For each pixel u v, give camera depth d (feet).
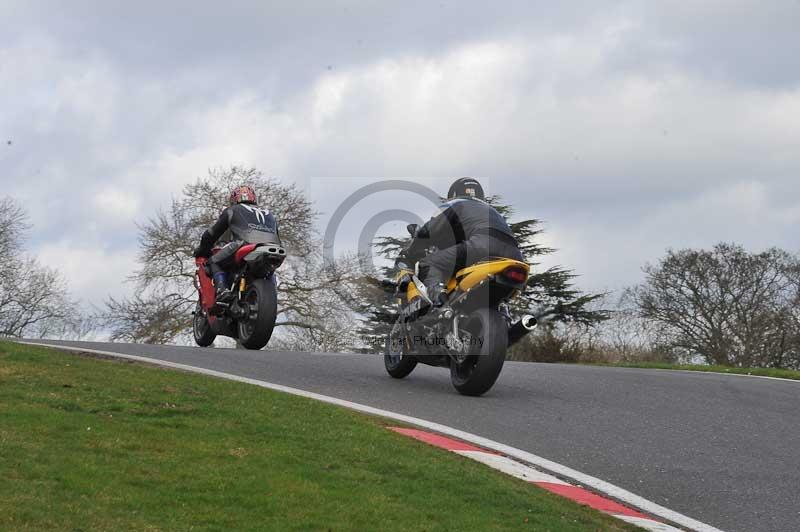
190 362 59.36
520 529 31.30
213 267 67.15
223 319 67.97
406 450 39.27
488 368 51.96
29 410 38.50
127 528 27.45
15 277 209.87
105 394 43.14
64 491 29.73
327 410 44.96
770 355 220.02
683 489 39.47
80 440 35.27
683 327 220.84
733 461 44.16
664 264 223.10
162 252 191.01
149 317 189.57
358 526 29.58
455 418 48.44
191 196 194.59
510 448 42.96
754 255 220.23
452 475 36.42
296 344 182.91
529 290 182.09
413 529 29.89
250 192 69.00
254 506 30.53
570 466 41.52
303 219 187.32
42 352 54.13
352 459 36.99
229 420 40.78
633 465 42.45
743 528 35.22
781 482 41.11
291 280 185.26
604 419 51.11
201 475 32.78
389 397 52.90
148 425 38.75
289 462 35.60
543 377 65.36
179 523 28.35
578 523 33.17
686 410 55.42
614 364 93.56
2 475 30.35
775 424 52.75
